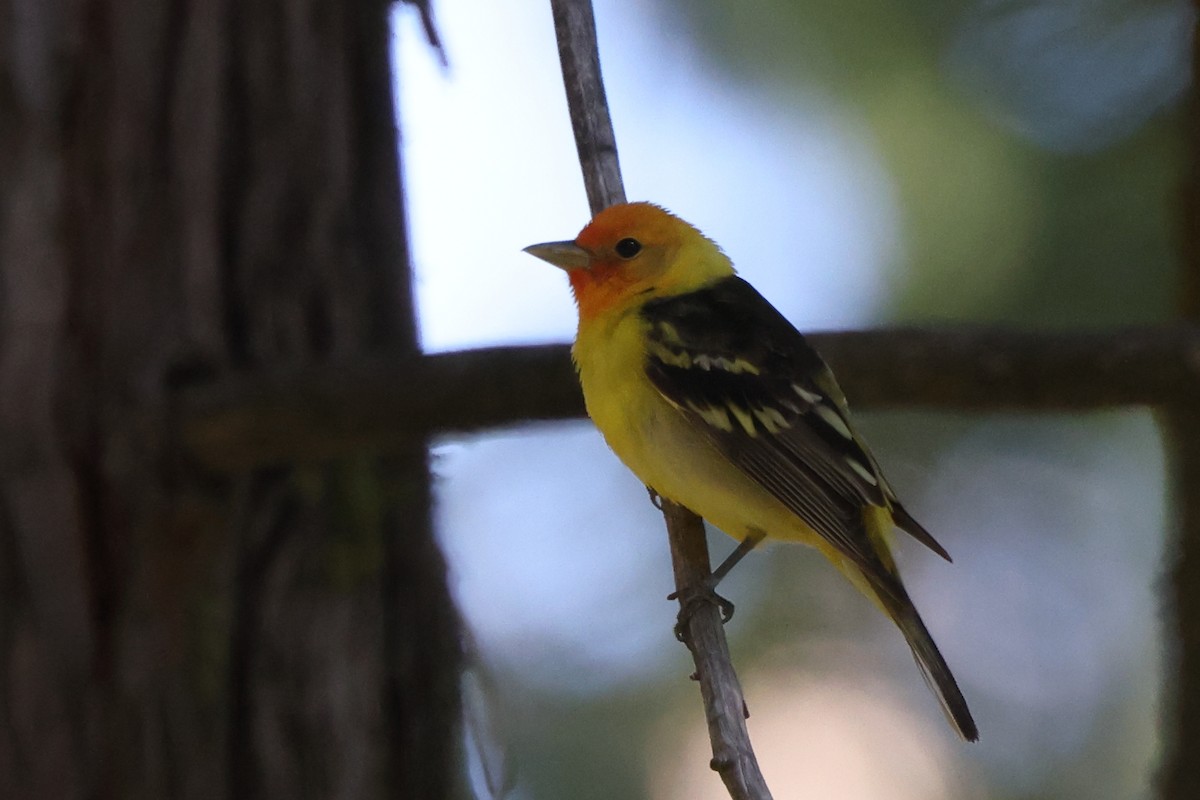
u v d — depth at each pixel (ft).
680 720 44.91
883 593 35.40
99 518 28.27
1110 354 28.96
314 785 28.94
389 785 30.07
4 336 28.17
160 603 28.30
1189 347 28.58
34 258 28.45
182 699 28.19
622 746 44.39
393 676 30.48
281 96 30.89
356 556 29.94
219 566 28.76
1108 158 41.70
